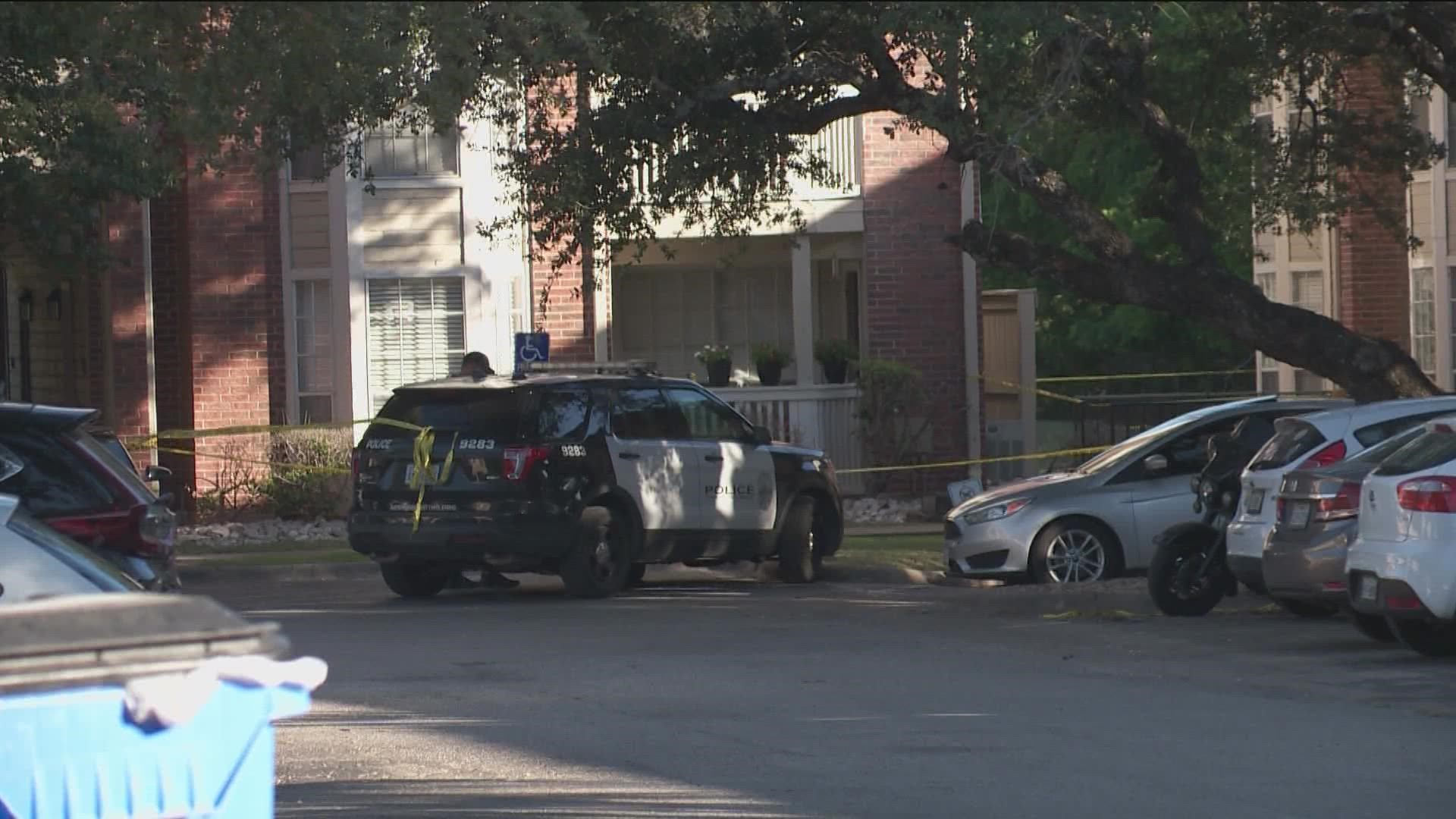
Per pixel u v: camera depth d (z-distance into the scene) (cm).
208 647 1597
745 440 7238
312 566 7812
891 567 7506
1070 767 3378
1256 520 5594
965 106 5978
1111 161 17175
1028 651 5144
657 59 5638
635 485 6762
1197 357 18750
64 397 11062
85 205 7400
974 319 10419
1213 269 6606
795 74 6153
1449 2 6606
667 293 11756
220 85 3159
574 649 5184
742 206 7225
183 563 7956
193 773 1558
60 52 4178
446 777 3347
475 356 7450
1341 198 8438
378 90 4547
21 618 1617
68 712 1527
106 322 10156
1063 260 6594
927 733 3766
